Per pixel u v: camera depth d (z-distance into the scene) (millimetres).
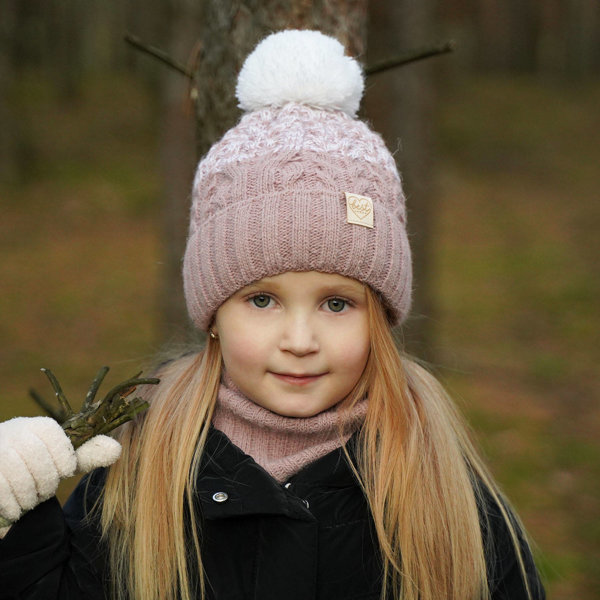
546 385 6562
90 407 1709
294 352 1701
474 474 1998
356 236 1699
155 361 2424
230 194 1743
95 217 12719
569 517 4395
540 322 8281
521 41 25062
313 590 1725
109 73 22172
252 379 1757
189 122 5316
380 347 1807
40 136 16516
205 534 1788
